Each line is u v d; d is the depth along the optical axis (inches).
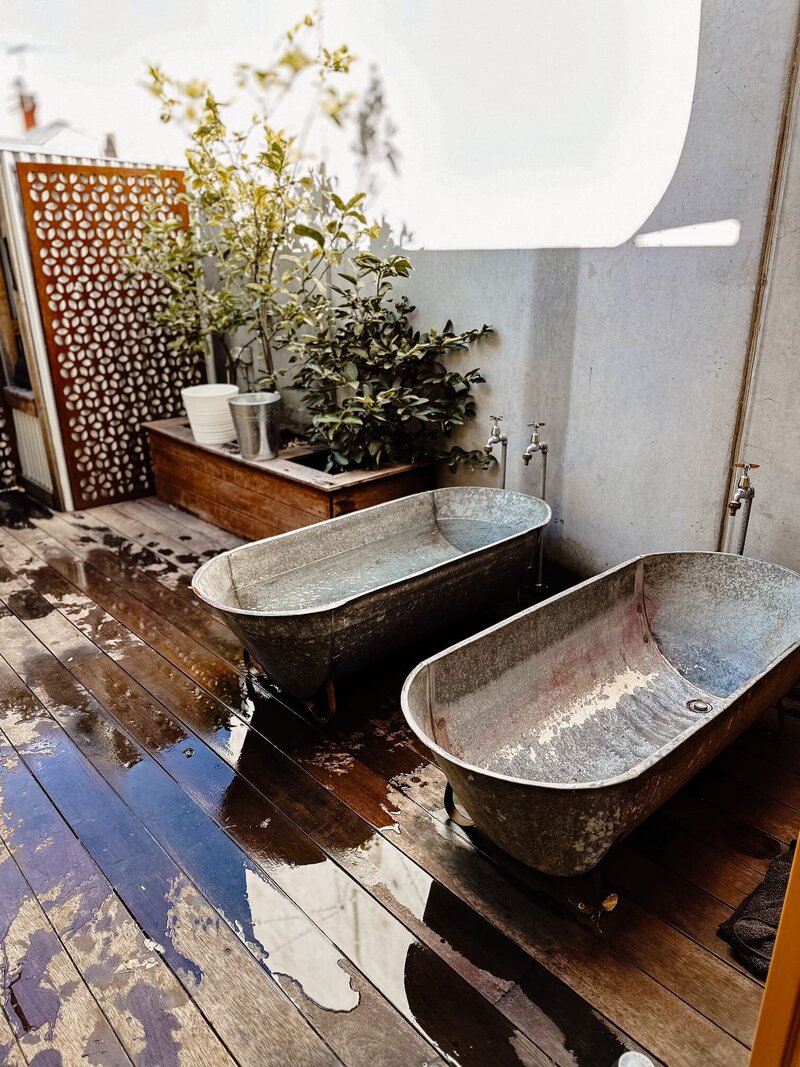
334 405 151.2
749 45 92.4
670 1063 58.0
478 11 121.2
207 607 135.0
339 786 89.8
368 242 154.3
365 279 156.9
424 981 64.9
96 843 81.2
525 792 62.9
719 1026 61.0
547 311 123.9
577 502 128.6
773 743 97.1
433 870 77.0
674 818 84.0
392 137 142.5
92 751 96.5
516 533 120.4
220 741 98.4
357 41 144.7
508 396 134.4
